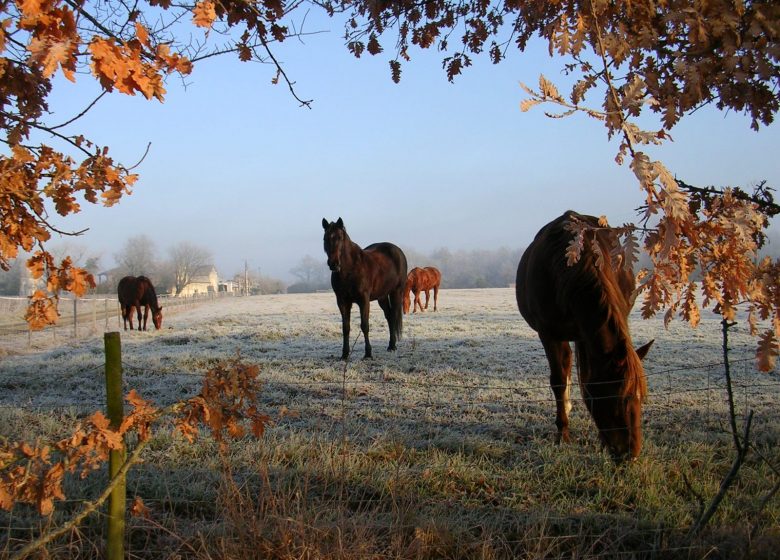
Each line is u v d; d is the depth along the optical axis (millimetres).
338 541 2812
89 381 7973
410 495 3488
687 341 11664
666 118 2193
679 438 4891
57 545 3031
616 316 4023
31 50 1617
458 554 3043
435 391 7109
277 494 3416
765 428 5180
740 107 2305
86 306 35375
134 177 2410
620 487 3854
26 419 5750
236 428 2494
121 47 1808
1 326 20906
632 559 2936
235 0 2719
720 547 2928
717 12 1963
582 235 2014
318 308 28938
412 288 22312
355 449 4570
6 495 2076
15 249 2344
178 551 2938
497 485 4047
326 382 7844
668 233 1779
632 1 2096
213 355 10602
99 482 3902
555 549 3131
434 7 3797
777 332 2146
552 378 5035
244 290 86062
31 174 2305
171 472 4191
